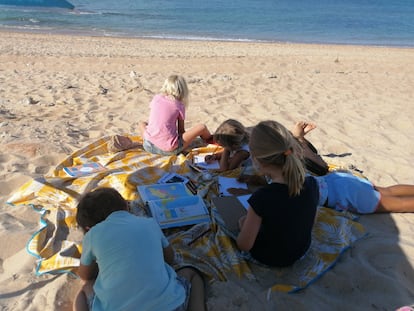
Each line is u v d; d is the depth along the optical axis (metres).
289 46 18.19
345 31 27.59
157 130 4.47
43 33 18.16
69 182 3.77
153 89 8.02
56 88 7.76
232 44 17.88
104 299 2.14
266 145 2.52
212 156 4.42
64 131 5.32
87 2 35.56
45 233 3.05
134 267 2.14
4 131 5.14
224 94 7.73
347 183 3.54
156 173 4.00
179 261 2.78
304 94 7.89
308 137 5.49
